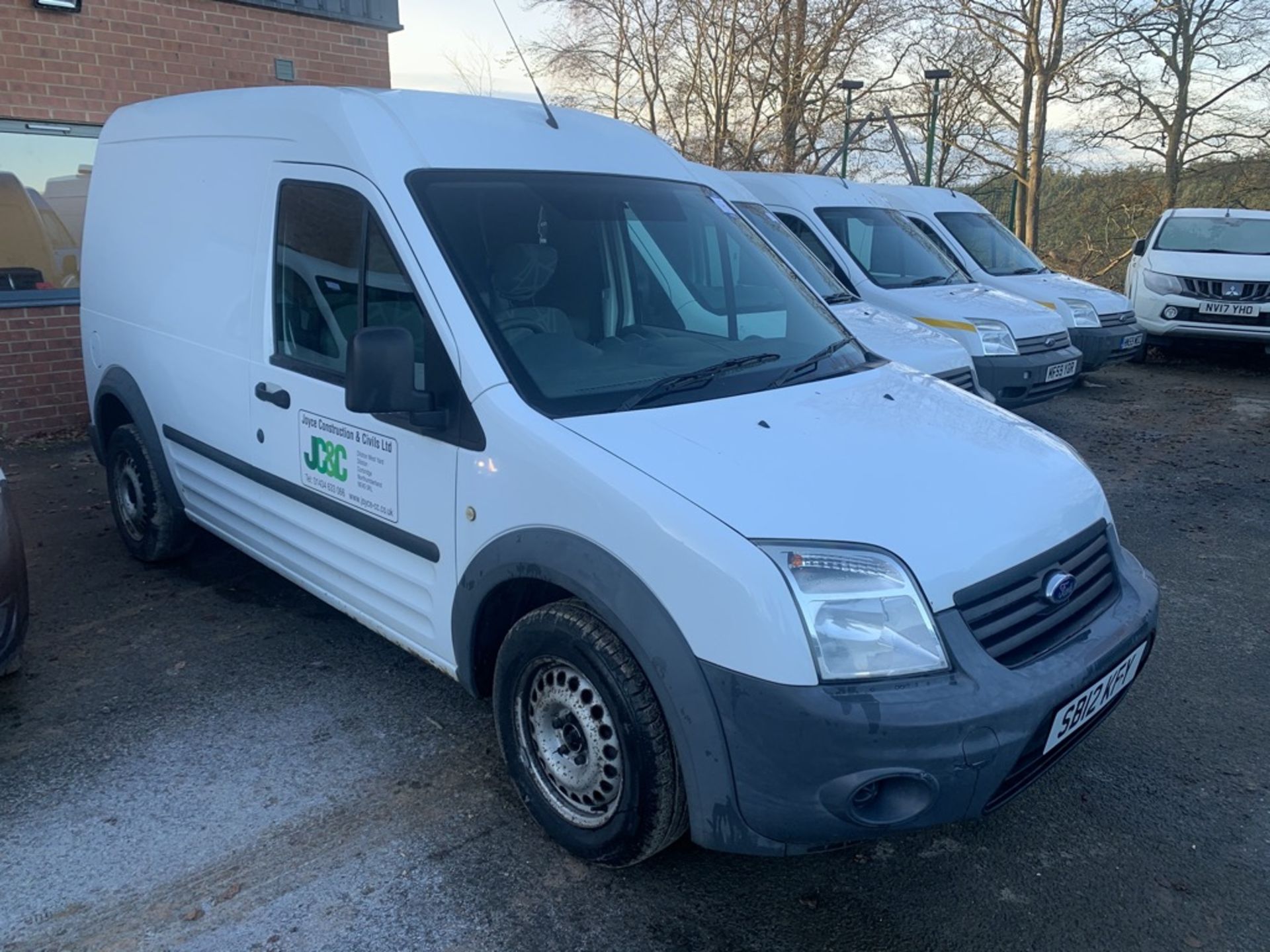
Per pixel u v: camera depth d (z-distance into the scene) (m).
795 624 2.30
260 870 2.88
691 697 2.40
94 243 5.08
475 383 2.89
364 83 9.09
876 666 2.34
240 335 3.91
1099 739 3.64
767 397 3.06
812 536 2.41
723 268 3.74
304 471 3.64
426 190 3.16
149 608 4.68
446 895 2.79
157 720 3.69
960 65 22.62
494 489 2.84
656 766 2.56
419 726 3.67
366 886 2.82
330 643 4.35
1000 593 2.55
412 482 3.14
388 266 3.16
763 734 2.32
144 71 7.75
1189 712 3.84
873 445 2.83
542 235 3.27
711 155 20.36
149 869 2.88
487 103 3.64
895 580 2.39
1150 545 5.75
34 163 7.43
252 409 3.88
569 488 2.64
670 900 2.78
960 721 2.29
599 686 2.63
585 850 2.82
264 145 3.77
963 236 10.45
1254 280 11.29
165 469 4.71
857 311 6.71
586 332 3.21
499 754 3.49
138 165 4.70
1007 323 7.68
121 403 4.93
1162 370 12.01
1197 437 8.48
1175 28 21.64
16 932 2.63
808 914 2.74
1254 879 2.89
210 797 3.22
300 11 8.46
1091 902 2.79
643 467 2.58
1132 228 23.50
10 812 3.13
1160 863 2.96
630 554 2.50
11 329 7.43
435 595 3.15
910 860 2.97
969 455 2.90
